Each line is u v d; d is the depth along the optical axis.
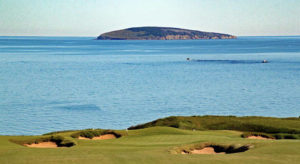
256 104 99.81
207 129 57.81
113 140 39.75
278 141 32.94
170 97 110.38
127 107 94.06
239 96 112.69
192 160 25.59
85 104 97.25
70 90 122.50
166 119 64.38
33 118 79.31
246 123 59.00
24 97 107.56
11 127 71.00
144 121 78.56
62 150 29.89
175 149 31.06
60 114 84.00
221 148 32.91
